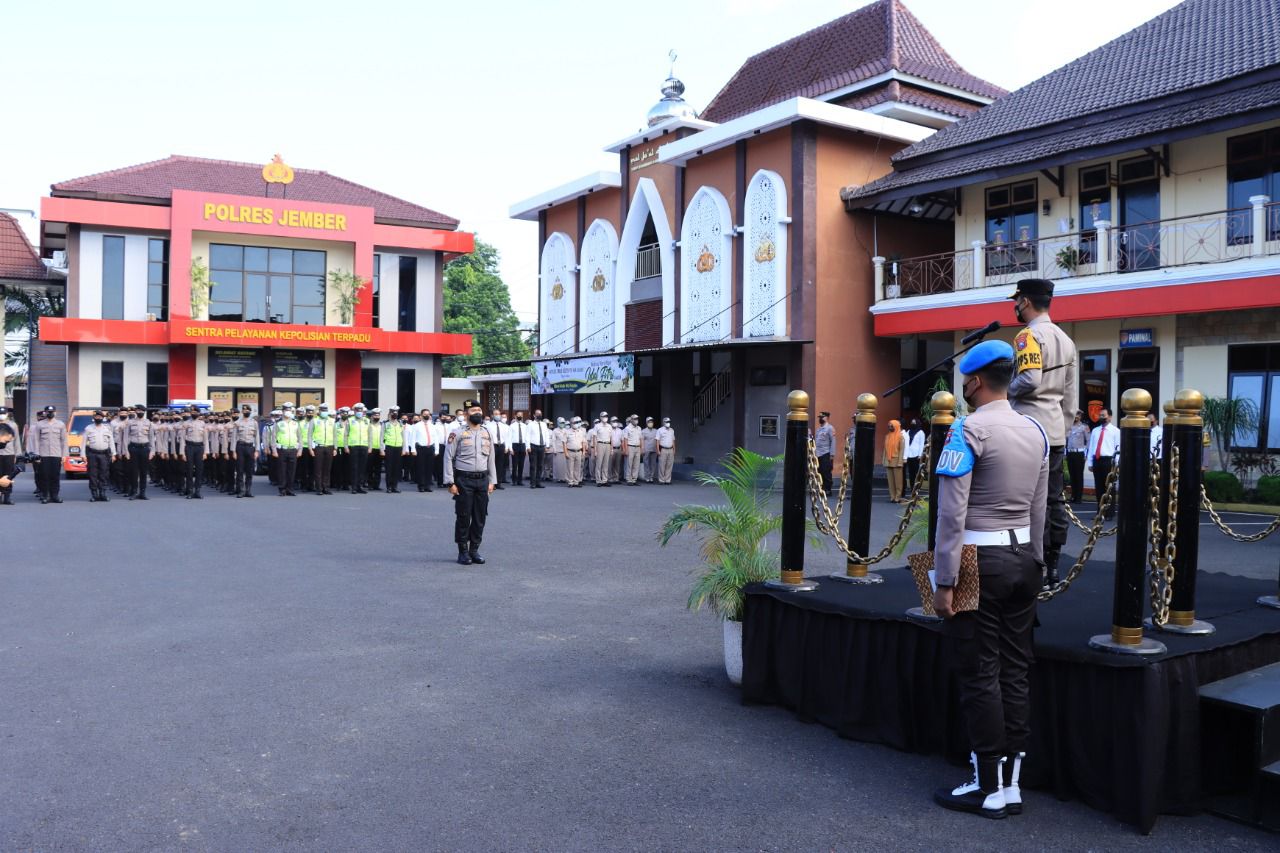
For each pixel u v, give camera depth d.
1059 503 5.72
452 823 4.09
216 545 12.62
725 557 6.21
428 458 22.62
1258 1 20.81
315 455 21.56
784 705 5.72
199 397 34.94
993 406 4.28
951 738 4.82
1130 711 4.15
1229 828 4.14
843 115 23.89
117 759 4.81
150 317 34.53
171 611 8.36
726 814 4.21
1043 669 4.52
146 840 3.90
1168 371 19.19
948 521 4.11
